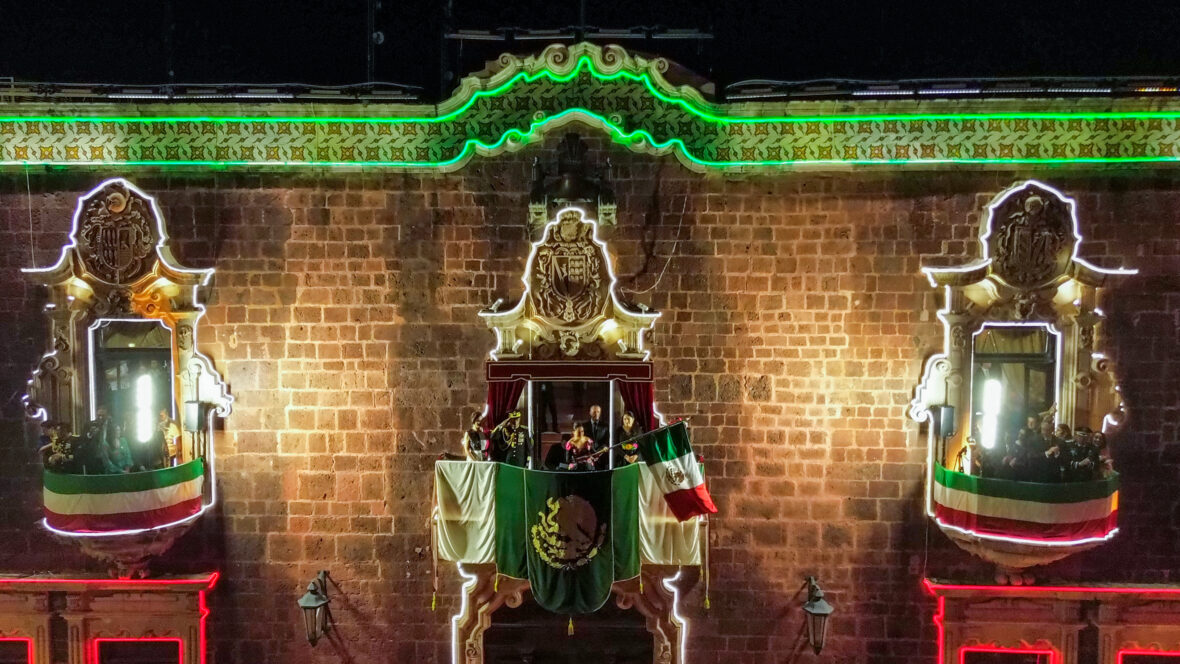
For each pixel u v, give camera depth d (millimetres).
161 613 13336
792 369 13141
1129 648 13070
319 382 13258
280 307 13164
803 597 13352
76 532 12180
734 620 13445
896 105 12438
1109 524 12250
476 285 13117
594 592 12031
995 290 12750
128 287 12883
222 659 13500
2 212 13008
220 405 13156
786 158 12844
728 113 12734
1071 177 12750
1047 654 13281
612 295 12734
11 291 13117
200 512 13008
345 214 13078
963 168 12742
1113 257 12805
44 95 12555
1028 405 13141
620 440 13203
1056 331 12805
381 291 13156
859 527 13258
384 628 13492
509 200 13016
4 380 13211
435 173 12977
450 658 13469
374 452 13320
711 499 13312
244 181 13039
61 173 12977
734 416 13219
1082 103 12312
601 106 12797
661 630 13188
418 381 13242
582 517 11867
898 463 13172
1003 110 12445
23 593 13281
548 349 12891
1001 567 13016
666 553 12539
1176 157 12484
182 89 12836
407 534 13391
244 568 13414
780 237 13008
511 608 14047
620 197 13023
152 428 13359
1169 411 12914
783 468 13250
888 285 12984
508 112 12820
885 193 12914
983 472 12602
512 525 12320
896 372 13062
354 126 12898
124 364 13359
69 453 12500
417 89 13477
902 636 13328
